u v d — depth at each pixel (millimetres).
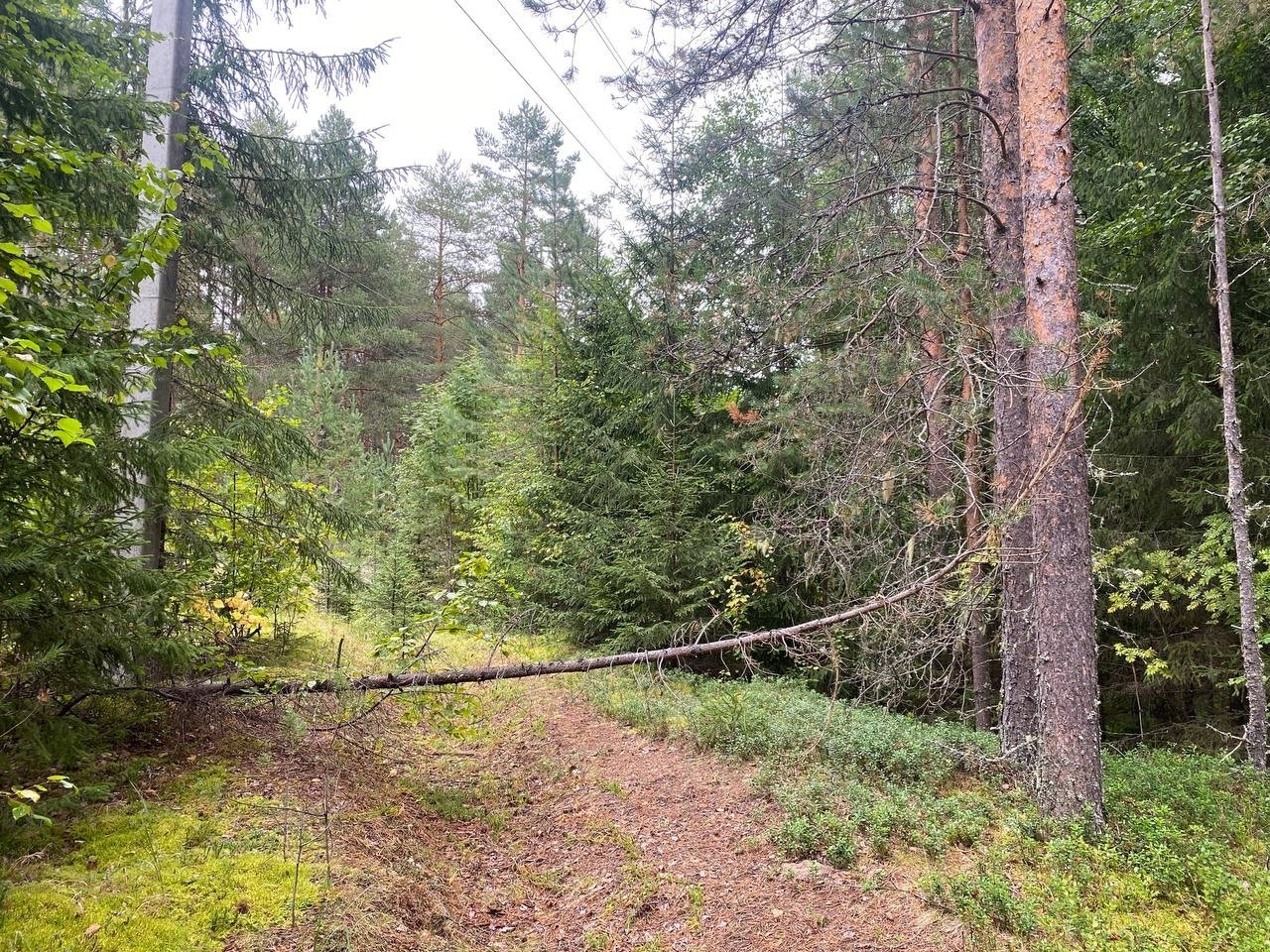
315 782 5258
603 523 10703
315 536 7148
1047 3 5430
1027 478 5418
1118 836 5035
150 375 5809
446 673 6484
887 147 7375
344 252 7809
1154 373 8977
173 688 5316
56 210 4609
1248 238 8023
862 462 5906
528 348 12766
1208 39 7172
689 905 4652
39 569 3715
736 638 6688
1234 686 8797
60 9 5418
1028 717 6113
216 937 3168
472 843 5375
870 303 6230
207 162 5137
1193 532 8914
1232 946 3697
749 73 6926
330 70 7031
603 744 7367
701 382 8781
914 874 4695
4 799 3807
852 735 6652
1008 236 6375
